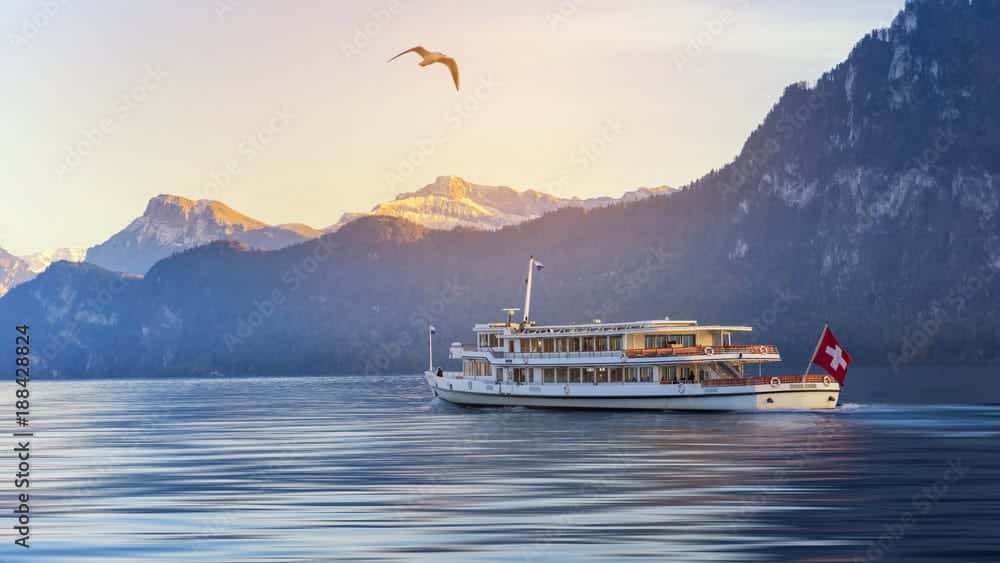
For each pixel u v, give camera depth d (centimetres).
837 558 5066
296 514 6375
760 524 5850
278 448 10475
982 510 6247
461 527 5866
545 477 7806
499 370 15438
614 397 13988
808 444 9888
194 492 7394
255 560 5141
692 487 7194
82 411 19950
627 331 14050
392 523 6019
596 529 5750
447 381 16038
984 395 19788
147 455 10094
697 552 5184
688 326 14288
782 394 13488
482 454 9412
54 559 5259
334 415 16275
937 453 9094
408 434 11781
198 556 5259
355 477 8012
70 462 9556
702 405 13538
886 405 15225
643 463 8531
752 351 13862
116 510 6675
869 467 8175
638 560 5038
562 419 13300
